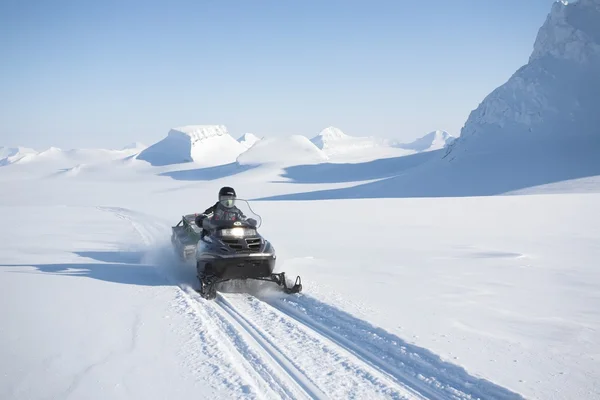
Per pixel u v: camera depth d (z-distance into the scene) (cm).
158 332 567
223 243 793
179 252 1038
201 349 510
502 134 10762
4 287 816
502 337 547
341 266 1020
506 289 801
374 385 426
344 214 2688
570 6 11606
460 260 1105
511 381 427
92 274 951
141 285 841
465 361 472
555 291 789
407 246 1365
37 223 2208
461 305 689
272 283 866
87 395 401
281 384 425
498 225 2002
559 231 1761
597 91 10494
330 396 403
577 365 465
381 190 9969
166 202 5756
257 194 12169
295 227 1966
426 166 11175
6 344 525
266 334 566
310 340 545
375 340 543
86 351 504
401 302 701
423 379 441
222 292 805
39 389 413
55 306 687
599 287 822
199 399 393
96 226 2072
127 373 446
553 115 10519
